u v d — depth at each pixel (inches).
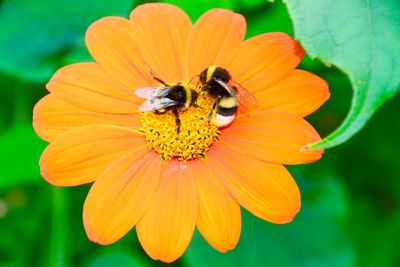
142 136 10.9
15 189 15.3
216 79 10.7
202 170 10.8
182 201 10.5
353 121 9.3
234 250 13.1
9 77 14.2
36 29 13.3
